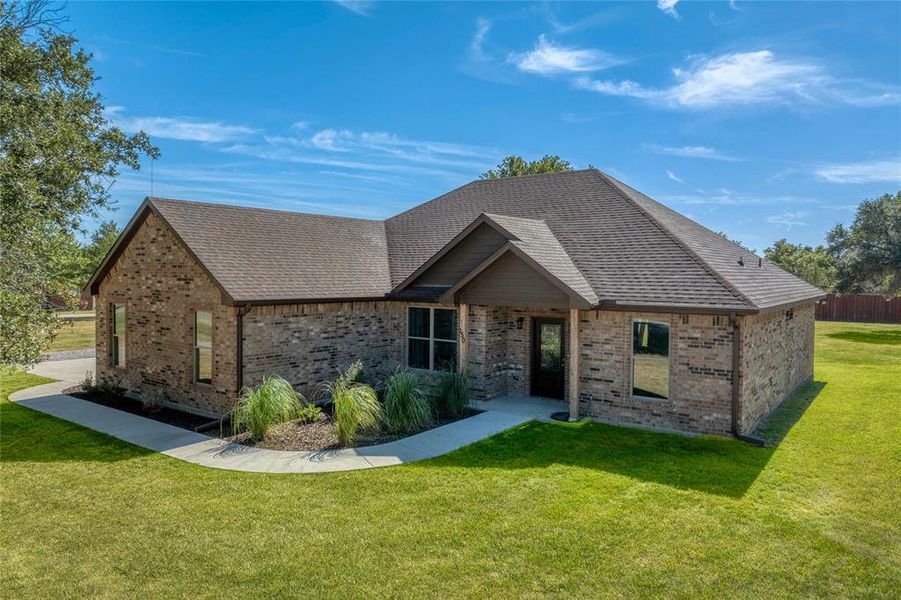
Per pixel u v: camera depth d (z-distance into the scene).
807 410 14.23
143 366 15.55
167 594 5.62
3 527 7.21
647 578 5.90
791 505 7.91
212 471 9.40
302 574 5.99
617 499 8.04
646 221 14.86
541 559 6.29
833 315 45.53
